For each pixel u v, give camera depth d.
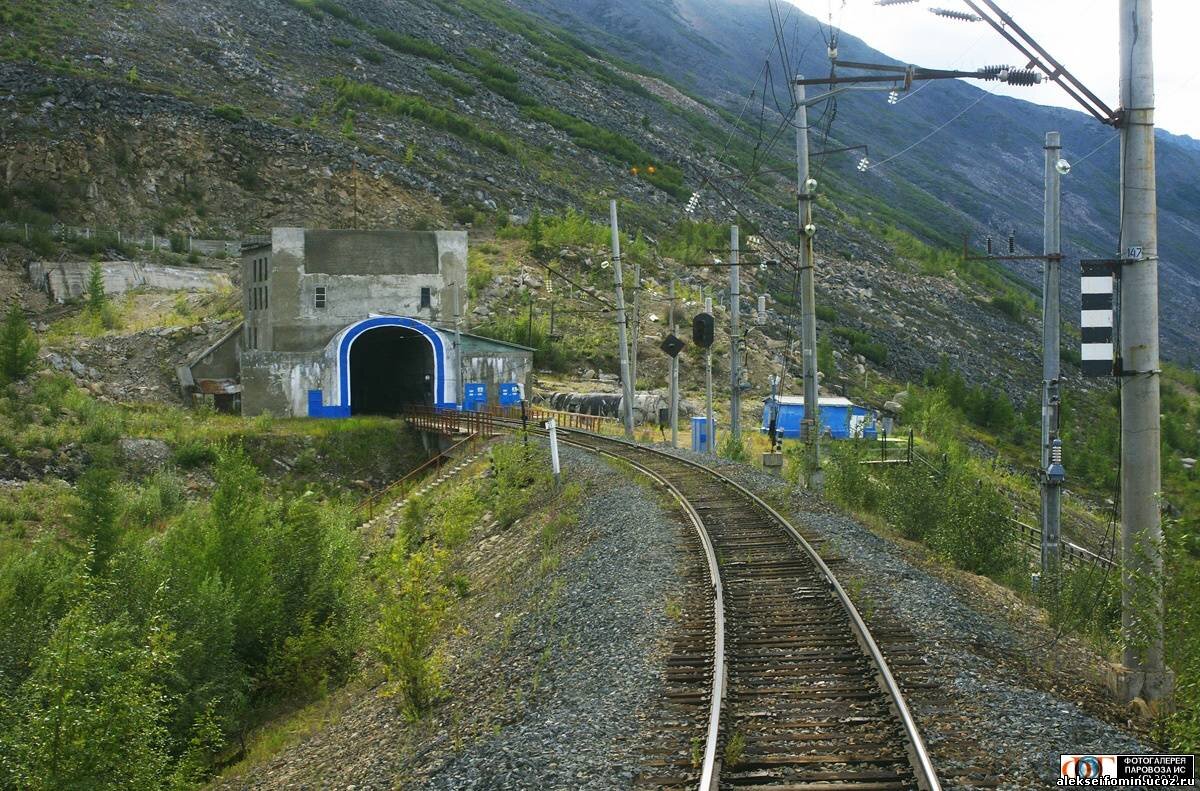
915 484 22.98
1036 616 14.66
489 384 55.94
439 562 14.22
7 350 52.31
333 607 22.14
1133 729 10.02
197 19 153.38
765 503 20.89
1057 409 21.02
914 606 12.81
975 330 119.25
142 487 41.56
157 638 14.23
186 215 108.31
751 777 7.86
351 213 112.00
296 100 137.50
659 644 11.45
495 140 140.75
